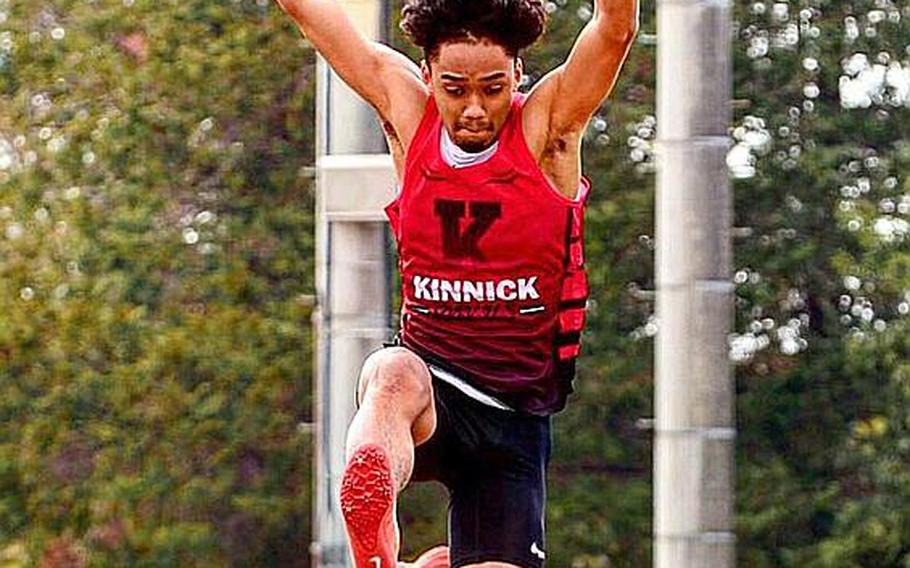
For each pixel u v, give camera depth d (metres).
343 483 12.37
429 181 12.85
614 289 49.28
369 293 21.91
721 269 23.56
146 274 48.97
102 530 50.38
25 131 49.34
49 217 49.09
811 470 50.62
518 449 13.28
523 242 12.80
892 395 48.56
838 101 50.97
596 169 49.34
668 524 23.78
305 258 49.53
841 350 50.22
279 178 49.69
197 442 49.28
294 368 49.00
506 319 13.02
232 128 49.66
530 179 12.73
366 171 21.72
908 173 49.47
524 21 12.50
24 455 49.41
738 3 50.09
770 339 51.50
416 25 12.57
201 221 49.59
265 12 49.09
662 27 23.53
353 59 13.25
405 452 12.59
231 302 49.31
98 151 48.78
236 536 50.75
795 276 51.00
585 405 49.47
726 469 23.66
